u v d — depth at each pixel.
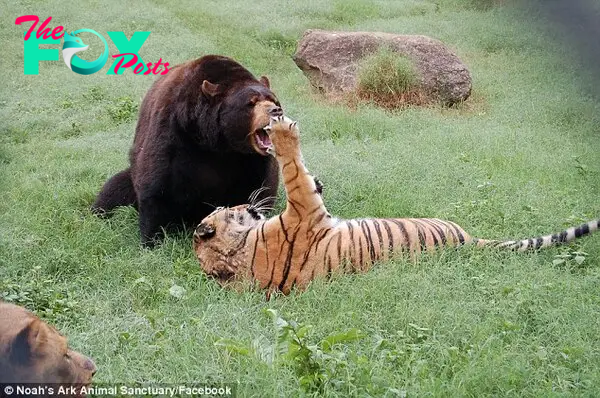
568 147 14.73
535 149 14.53
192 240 10.84
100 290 9.23
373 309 8.23
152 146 10.77
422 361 7.05
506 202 11.53
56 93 20.22
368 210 11.59
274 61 23.19
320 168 13.15
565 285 8.54
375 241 9.21
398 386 6.79
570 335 7.59
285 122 8.74
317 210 9.05
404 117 17.22
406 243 9.34
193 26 26.00
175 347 7.52
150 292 9.17
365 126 16.52
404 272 8.96
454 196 11.98
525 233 10.44
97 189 13.21
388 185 12.37
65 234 11.02
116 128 17.69
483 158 14.05
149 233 11.01
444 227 9.62
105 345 7.48
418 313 8.02
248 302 8.54
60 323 8.29
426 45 19.16
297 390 6.61
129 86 20.73
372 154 14.27
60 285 9.40
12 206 12.06
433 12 27.73
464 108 18.55
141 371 7.04
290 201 8.98
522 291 8.40
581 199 11.66
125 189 12.15
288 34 25.39
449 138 15.29
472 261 9.20
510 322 7.77
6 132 17.52
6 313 5.32
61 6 27.23
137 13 26.83
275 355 7.10
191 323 8.12
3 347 5.11
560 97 17.97
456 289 8.59
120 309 8.84
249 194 11.12
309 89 20.25
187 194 10.87
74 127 17.89
